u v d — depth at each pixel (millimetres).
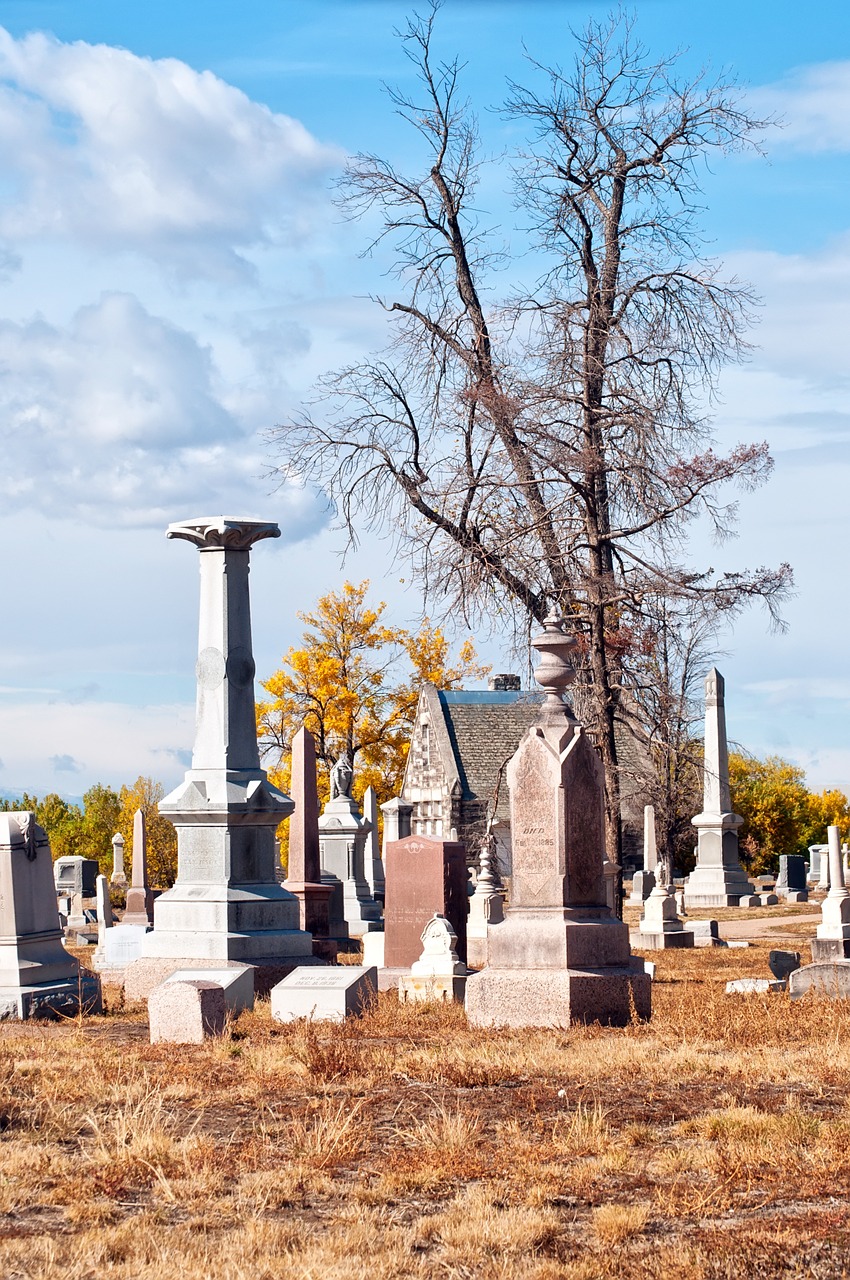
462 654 78625
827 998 17438
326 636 69875
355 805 44375
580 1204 8789
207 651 21156
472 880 40938
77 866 62188
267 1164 9695
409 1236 8133
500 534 35156
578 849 16203
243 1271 7551
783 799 80938
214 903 20359
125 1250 8031
